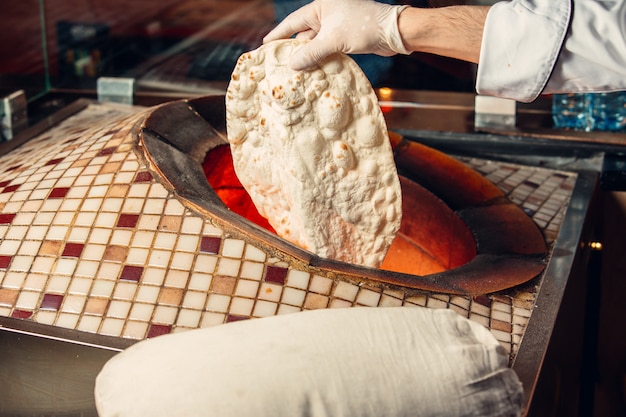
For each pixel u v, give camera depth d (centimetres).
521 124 243
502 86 145
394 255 214
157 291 144
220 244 148
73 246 153
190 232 150
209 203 159
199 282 144
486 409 106
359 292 145
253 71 155
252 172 168
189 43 328
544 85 142
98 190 162
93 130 195
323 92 150
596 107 236
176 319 140
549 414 154
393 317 114
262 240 148
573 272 171
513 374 111
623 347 237
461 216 194
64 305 145
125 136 177
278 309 140
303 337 109
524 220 190
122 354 113
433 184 204
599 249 225
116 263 149
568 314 169
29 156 196
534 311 151
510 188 211
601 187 223
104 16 361
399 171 208
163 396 101
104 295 145
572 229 186
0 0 381
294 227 168
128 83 260
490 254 177
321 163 153
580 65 140
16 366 145
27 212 163
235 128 164
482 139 231
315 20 155
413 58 305
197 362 105
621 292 235
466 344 111
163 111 188
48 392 144
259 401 100
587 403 230
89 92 276
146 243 150
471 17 146
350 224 161
